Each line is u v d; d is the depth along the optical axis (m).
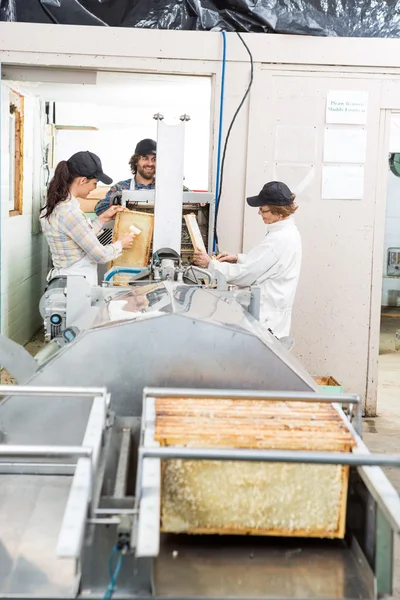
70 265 3.40
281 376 1.71
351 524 1.37
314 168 4.02
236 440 1.30
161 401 1.49
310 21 3.91
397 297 8.16
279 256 3.28
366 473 1.25
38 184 5.68
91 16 3.86
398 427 4.07
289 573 1.28
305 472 1.29
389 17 3.96
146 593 1.21
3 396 1.90
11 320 4.73
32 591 1.27
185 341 1.70
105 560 1.25
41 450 1.23
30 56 3.83
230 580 1.25
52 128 6.25
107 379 1.71
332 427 1.39
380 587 1.22
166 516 1.30
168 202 2.62
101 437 1.38
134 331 1.70
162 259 2.64
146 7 3.89
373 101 3.98
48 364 1.70
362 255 4.12
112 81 4.28
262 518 1.31
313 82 3.94
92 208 5.52
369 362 4.23
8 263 4.58
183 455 1.18
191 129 6.51
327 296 4.15
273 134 3.98
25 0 3.83
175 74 3.96
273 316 3.37
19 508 1.56
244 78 3.92
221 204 4.04
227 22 3.93
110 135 6.60
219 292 2.40
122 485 1.36
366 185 4.06
